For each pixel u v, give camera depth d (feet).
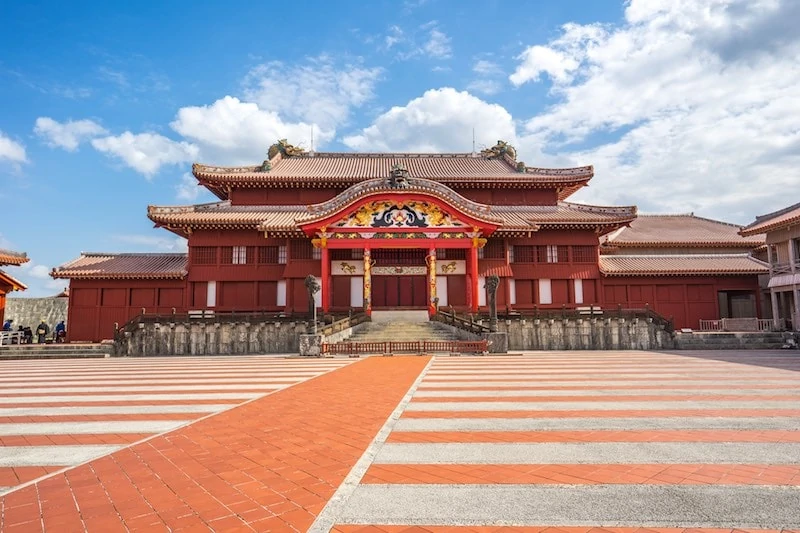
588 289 141.59
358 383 53.42
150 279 135.44
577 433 29.63
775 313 130.72
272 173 150.20
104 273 132.87
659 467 23.06
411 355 93.25
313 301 99.66
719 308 146.00
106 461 24.73
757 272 140.56
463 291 137.49
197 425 32.81
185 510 18.52
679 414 35.06
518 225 128.88
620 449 26.08
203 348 111.45
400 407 38.65
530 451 25.86
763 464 23.35
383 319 127.54
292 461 24.59
